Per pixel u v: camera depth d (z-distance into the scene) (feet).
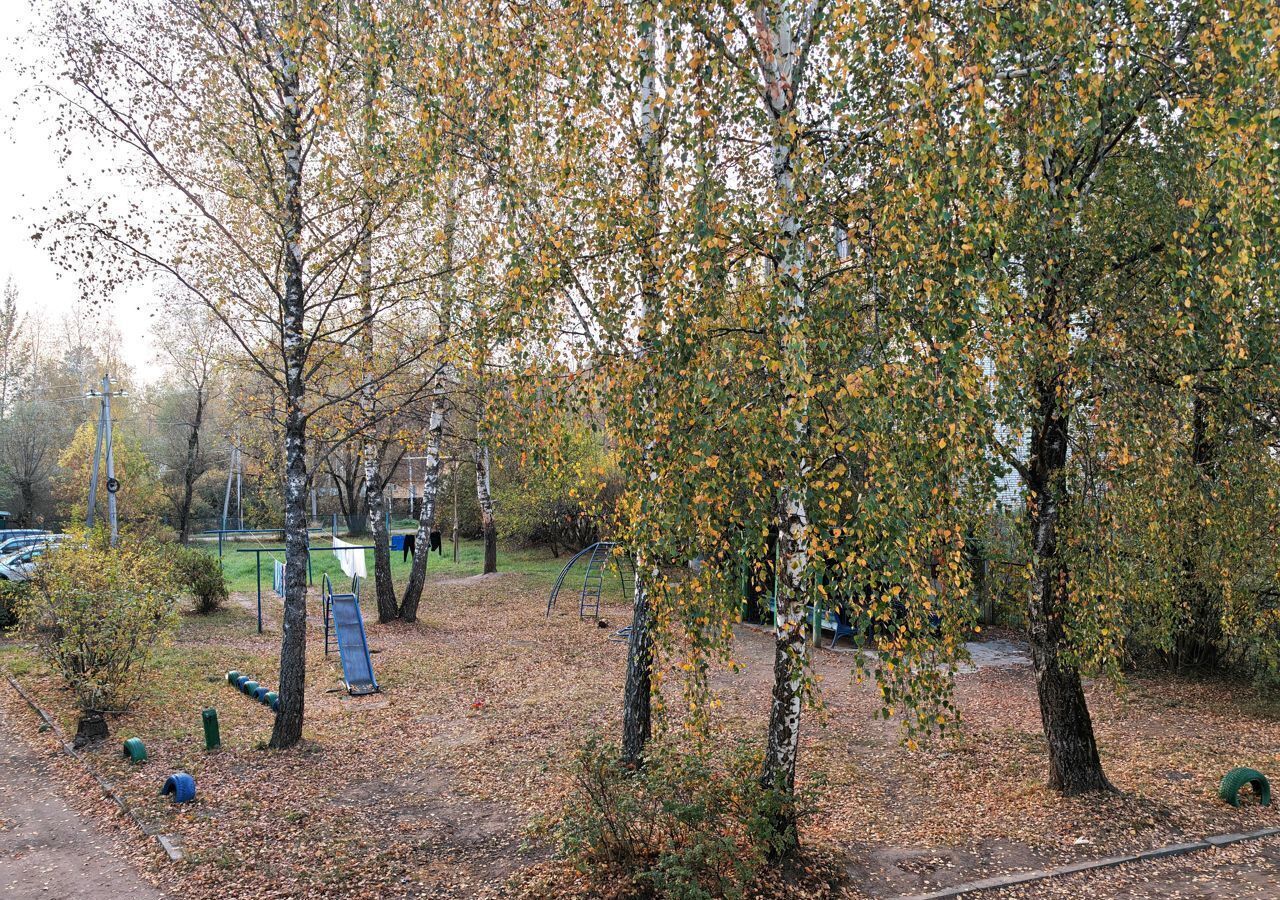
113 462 102.68
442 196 21.91
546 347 18.06
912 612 15.35
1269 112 14.32
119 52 28.04
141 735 31.63
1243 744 30.60
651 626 18.25
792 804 19.83
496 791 25.94
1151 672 41.01
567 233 18.19
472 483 105.09
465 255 29.09
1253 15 14.61
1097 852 21.42
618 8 16.76
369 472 57.06
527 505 83.71
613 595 68.74
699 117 16.80
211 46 29.25
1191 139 17.80
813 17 16.84
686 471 15.71
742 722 33.30
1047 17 14.98
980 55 14.85
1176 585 28.30
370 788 26.32
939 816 23.97
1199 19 17.11
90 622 32.94
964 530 18.34
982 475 18.06
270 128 28.48
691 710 18.10
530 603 65.41
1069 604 22.30
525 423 18.24
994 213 15.74
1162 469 19.03
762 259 17.58
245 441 89.66
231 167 31.96
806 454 15.21
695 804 18.42
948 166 14.74
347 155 29.63
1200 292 18.15
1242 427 20.57
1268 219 16.14
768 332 15.58
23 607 34.17
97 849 22.07
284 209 29.63
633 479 17.06
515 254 17.97
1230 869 20.42
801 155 15.93
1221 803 24.57
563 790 25.55
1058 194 19.79
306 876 20.24
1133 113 19.51
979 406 16.02
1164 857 21.12
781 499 17.71
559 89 17.88
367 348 36.65
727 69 16.84
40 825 23.76
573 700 36.81
